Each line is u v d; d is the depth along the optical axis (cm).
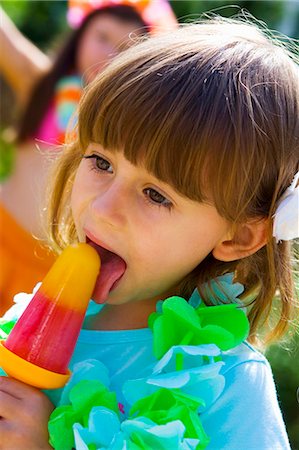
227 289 237
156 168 209
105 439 205
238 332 224
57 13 898
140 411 210
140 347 232
